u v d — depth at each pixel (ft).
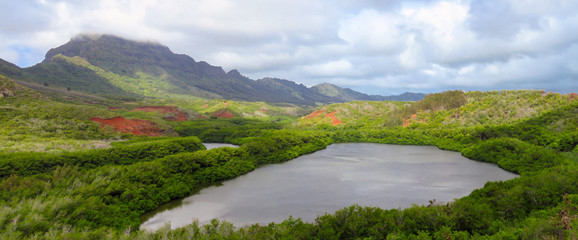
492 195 134.51
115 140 331.77
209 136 543.39
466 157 341.82
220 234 108.68
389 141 502.38
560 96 456.45
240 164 277.03
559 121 356.79
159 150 279.08
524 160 254.88
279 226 113.91
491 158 299.99
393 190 202.59
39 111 331.98
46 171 182.60
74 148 242.99
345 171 272.72
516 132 352.69
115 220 135.74
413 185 215.51
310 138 447.01
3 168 164.96
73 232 106.22
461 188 205.05
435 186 211.61
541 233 78.18
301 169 287.07
